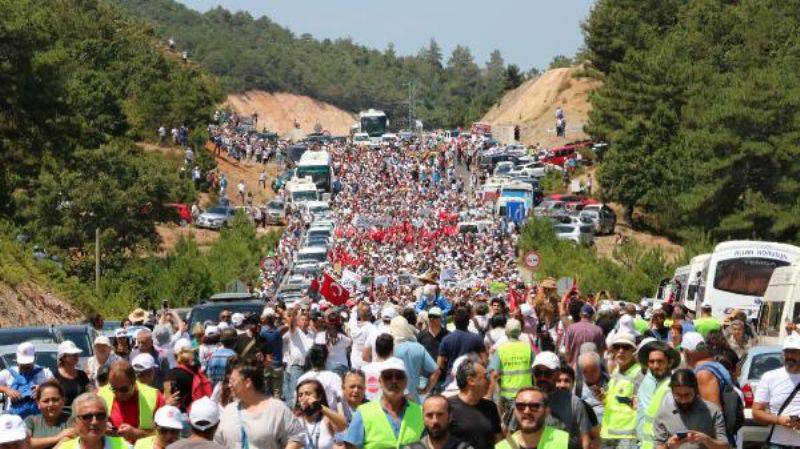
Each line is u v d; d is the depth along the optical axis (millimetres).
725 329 41438
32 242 93750
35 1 196750
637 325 38656
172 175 107188
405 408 19719
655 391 22219
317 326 34969
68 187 96438
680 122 148625
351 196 175000
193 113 199750
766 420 23984
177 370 25125
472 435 19391
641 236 144125
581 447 20375
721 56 164750
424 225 140000
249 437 20250
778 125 129125
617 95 171250
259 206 172000
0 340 36406
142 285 90938
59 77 102875
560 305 41781
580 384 26438
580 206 150125
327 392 25734
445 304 43031
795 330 36250
